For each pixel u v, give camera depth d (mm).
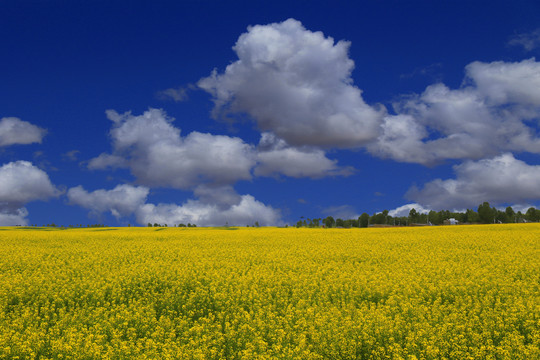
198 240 34594
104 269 18391
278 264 19609
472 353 8609
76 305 13352
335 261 21406
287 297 13875
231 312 12273
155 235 41812
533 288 13703
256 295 13438
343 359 8727
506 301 12172
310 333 9664
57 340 9156
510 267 17641
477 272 16125
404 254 22891
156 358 8398
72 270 18391
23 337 9695
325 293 13703
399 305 12219
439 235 35344
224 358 8922
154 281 16031
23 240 34844
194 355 8461
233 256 22750
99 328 10383
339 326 9859
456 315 10539
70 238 37438
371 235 38594
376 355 8727
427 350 8375
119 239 36625
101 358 8547
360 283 14539
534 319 10641
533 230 40875
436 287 13805
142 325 10969
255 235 40812
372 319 10289
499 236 32125
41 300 13609
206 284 15773
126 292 14820
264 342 9039
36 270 18703
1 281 15555
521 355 8148
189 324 11414
